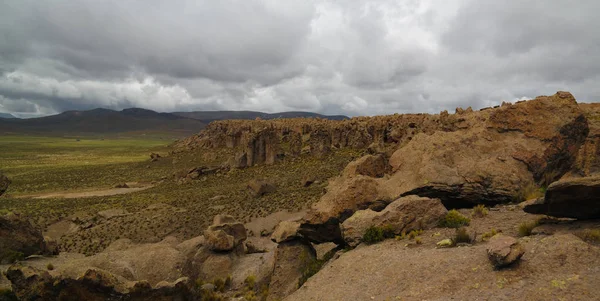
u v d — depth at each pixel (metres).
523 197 21.88
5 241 30.31
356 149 106.56
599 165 24.27
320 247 30.61
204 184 99.25
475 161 24.11
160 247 31.16
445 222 19.97
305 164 99.69
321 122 162.88
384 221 20.50
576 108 25.22
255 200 69.38
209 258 33.72
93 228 61.69
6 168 167.88
